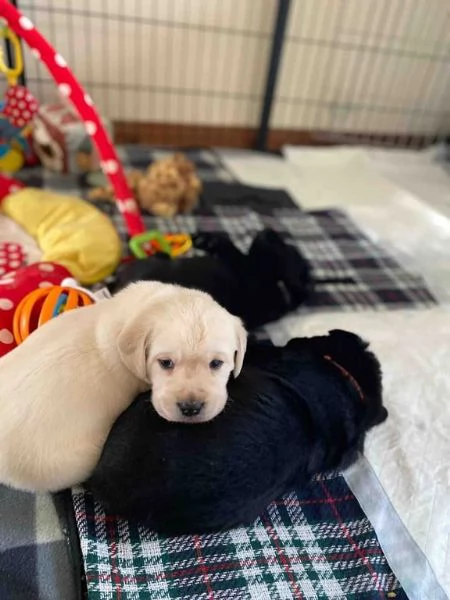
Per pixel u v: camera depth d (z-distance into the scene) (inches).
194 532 13.5
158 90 39.0
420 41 41.2
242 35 38.3
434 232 31.7
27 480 13.4
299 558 14.3
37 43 21.8
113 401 14.2
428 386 20.0
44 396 13.3
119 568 13.3
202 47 38.0
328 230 30.6
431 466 17.0
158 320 13.5
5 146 31.5
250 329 21.4
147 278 19.9
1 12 21.0
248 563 14.0
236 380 14.9
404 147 46.1
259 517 15.1
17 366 13.9
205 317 13.6
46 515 14.5
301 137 44.1
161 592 13.0
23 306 17.6
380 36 40.4
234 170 37.0
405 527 15.3
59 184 31.7
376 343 21.8
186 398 12.7
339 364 16.4
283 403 14.4
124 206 24.0
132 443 13.2
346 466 16.3
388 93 43.6
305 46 39.7
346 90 42.7
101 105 38.4
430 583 14.0
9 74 29.3
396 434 17.9
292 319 22.8
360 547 14.8
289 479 14.2
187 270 20.3
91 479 13.8
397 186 37.1
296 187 35.5
